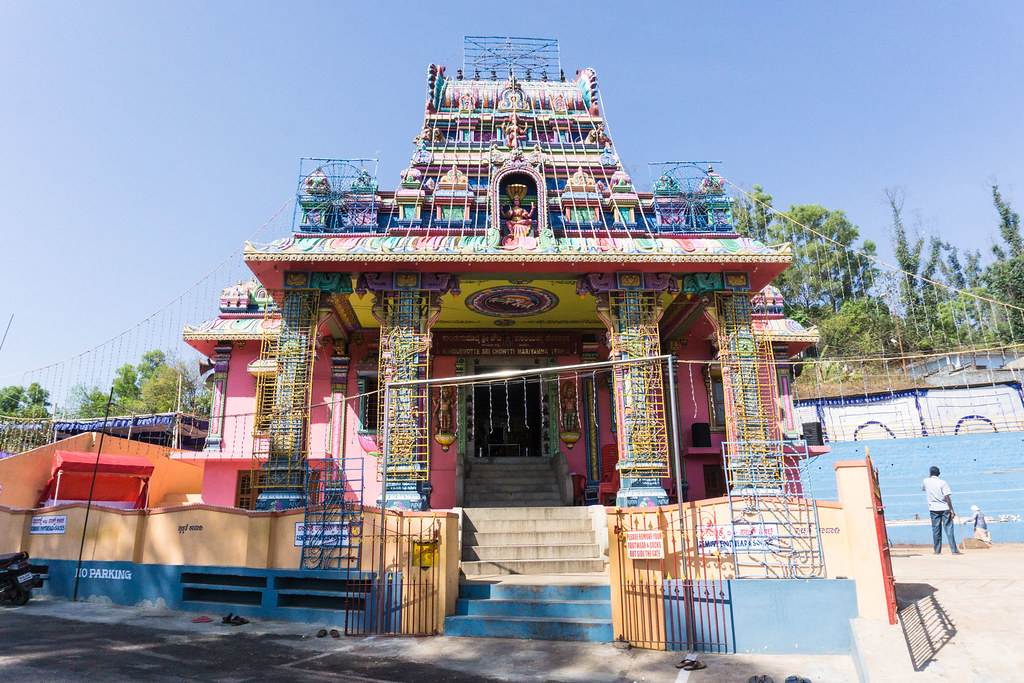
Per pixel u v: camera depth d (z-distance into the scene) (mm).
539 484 17297
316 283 13656
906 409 24281
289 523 10594
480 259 13297
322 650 8258
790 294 48406
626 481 12922
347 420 17359
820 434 18828
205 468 17094
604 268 13742
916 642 6996
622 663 7758
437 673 7277
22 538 12742
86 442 20234
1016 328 41000
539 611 9312
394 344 13445
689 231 15352
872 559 8039
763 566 8555
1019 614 7336
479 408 19656
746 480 12820
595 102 20156
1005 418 23188
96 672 6895
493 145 17484
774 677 7098
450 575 9516
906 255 52156
